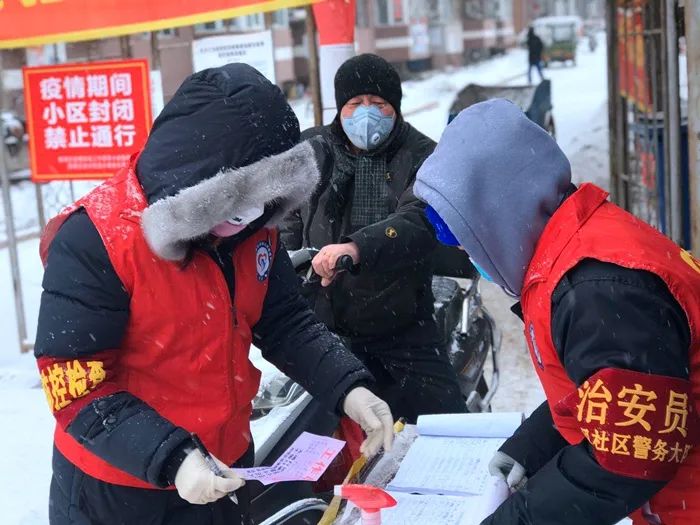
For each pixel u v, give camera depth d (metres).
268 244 1.86
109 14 5.09
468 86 9.64
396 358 2.99
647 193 6.70
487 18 37.88
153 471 1.51
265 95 1.60
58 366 1.59
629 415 1.29
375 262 2.64
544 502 1.40
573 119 15.77
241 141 1.57
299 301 2.04
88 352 1.59
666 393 1.29
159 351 1.67
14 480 3.40
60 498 1.76
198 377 1.71
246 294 1.79
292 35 24.83
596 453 1.34
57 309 1.58
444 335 3.45
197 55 5.21
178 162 1.58
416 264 2.85
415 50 31.48
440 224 1.69
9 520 3.05
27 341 5.95
